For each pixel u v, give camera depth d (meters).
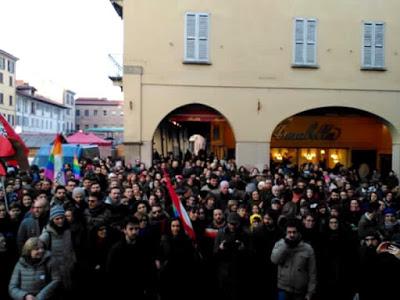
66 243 6.86
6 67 60.88
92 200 8.08
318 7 20.39
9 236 7.69
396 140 20.64
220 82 20.02
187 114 20.56
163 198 10.27
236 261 7.32
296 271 6.79
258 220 8.16
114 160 24.61
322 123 24.08
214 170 15.16
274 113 20.22
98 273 6.73
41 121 73.19
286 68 20.25
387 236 8.29
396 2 20.66
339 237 7.69
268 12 20.22
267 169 16.59
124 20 19.73
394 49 20.67
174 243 7.02
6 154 9.61
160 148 27.39
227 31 20.08
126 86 19.72
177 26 19.89
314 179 14.08
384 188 13.29
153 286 6.73
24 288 5.96
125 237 6.39
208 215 8.86
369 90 20.53
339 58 20.45
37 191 9.98
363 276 6.23
